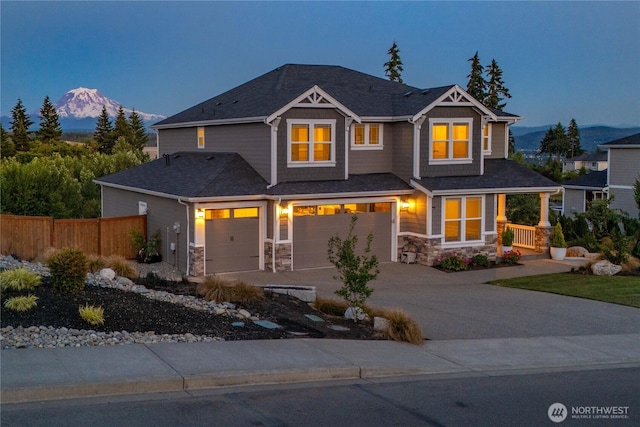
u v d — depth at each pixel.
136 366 9.74
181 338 11.59
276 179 23.42
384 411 8.84
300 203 23.38
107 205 30.06
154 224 25.12
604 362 12.97
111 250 24.69
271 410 8.63
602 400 10.05
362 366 10.81
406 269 24.39
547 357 13.08
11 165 29.78
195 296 15.19
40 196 29.67
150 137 95.62
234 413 8.39
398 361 11.56
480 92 61.38
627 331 15.83
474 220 25.92
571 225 30.98
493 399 9.79
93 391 8.83
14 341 10.41
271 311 14.69
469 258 25.59
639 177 35.47
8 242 23.09
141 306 13.08
